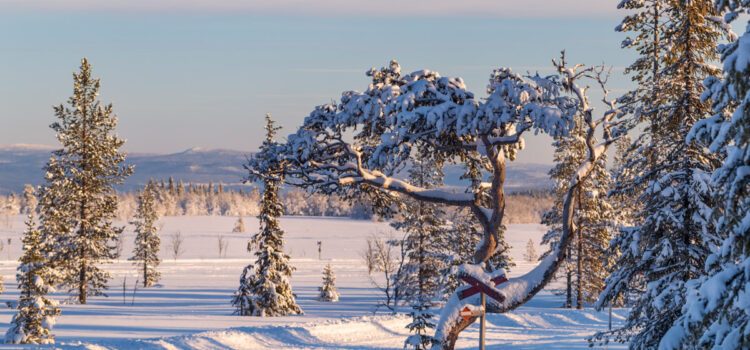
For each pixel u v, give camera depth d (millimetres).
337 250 162500
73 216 50656
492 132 17484
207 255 150250
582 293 54156
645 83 19031
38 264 31609
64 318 39875
